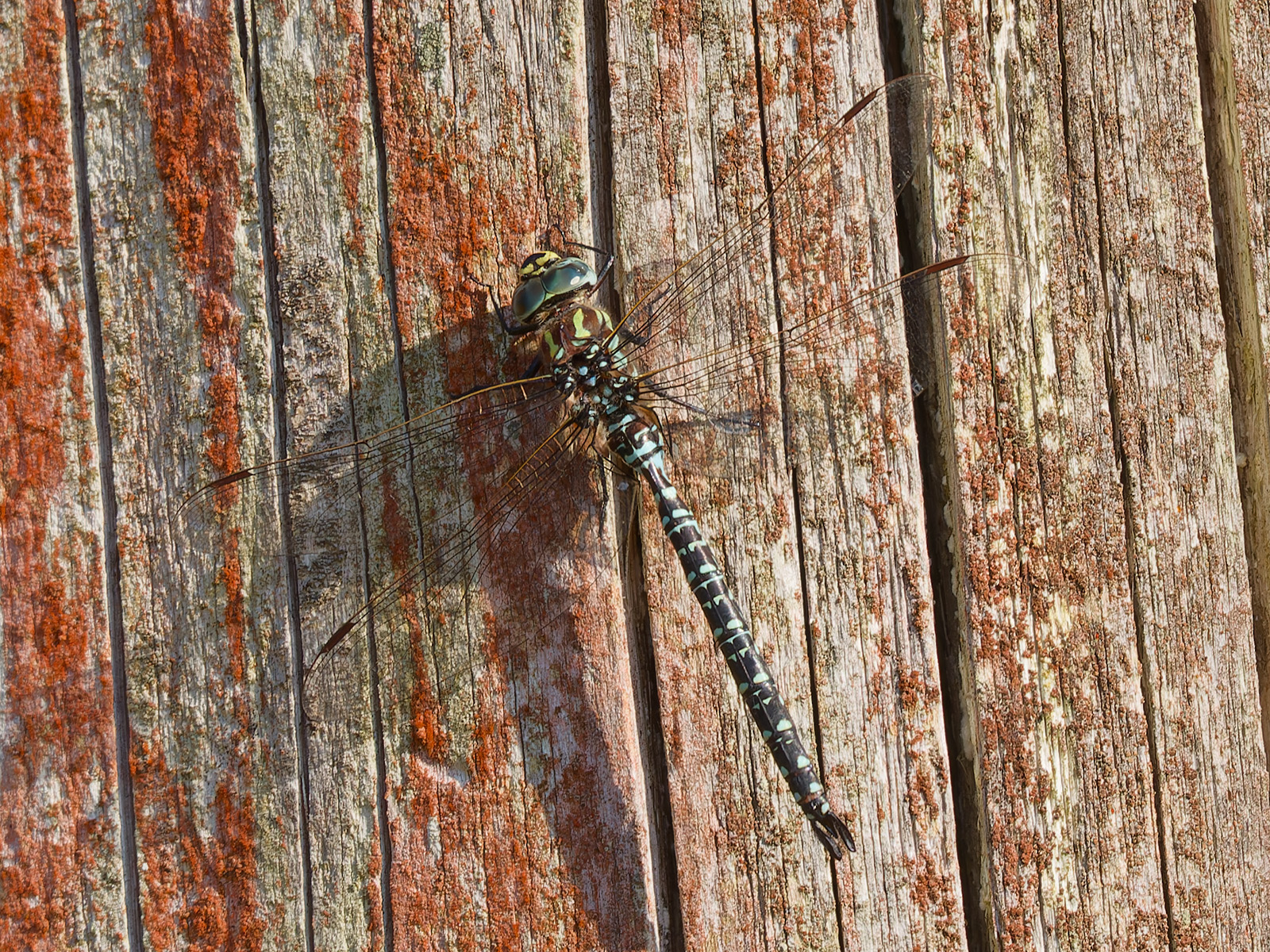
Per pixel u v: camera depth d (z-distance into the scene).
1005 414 0.89
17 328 0.88
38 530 0.87
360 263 0.88
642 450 0.88
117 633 0.87
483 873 0.87
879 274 0.89
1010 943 0.88
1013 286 0.89
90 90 0.88
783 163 0.89
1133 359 0.89
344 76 0.88
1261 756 0.89
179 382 0.88
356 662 0.88
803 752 0.87
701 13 0.89
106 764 0.87
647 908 0.88
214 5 0.88
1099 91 0.89
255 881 0.87
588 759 0.88
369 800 0.87
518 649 0.88
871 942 0.88
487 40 0.88
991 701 0.88
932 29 0.89
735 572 0.88
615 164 0.88
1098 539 0.89
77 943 0.87
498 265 0.88
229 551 0.88
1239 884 0.89
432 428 0.88
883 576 0.88
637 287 0.88
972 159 0.89
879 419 0.88
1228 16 0.90
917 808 0.88
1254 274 0.90
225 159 0.88
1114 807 0.88
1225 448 0.89
